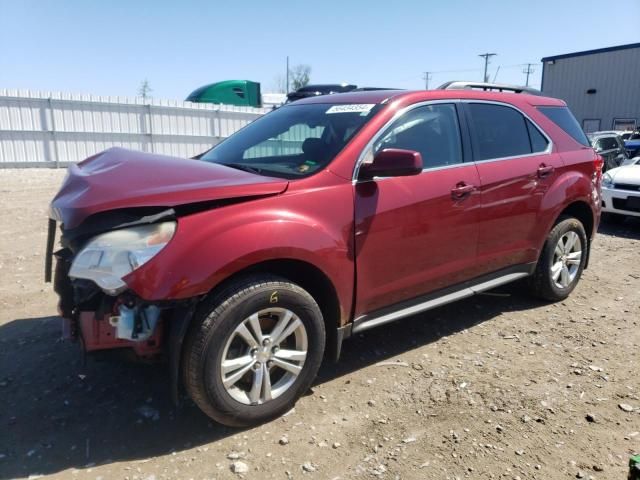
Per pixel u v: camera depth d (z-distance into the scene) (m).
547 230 4.63
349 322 3.36
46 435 2.91
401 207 3.45
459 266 3.93
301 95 10.66
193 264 2.64
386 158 3.18
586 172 4.95
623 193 8.61
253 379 2.93
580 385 3.46
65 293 3.10
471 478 2.59
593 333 4.30
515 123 4.48
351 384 3.47
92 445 2.83
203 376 2.72
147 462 2.70
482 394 3.34
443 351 3.96
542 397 3.30
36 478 2.57
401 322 4.50
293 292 2.95
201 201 2.76
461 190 3.79
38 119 19.12
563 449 2.80
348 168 3.28
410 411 3.16
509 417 3.09
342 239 3.17
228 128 23.67
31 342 4.03
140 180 2.89
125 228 2.66
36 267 5.89
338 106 3.89
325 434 2.94
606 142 13.74
